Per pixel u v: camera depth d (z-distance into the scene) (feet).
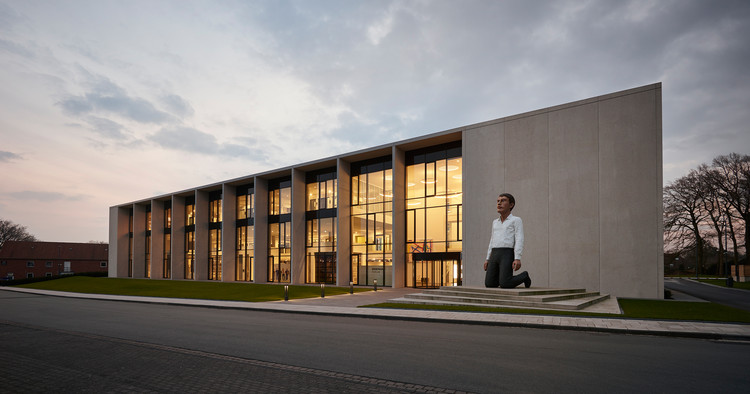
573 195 75.92
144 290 108.47
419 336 33.19
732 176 146.41
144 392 18.62
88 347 29.55
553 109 79.46
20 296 97.40
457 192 96.43
